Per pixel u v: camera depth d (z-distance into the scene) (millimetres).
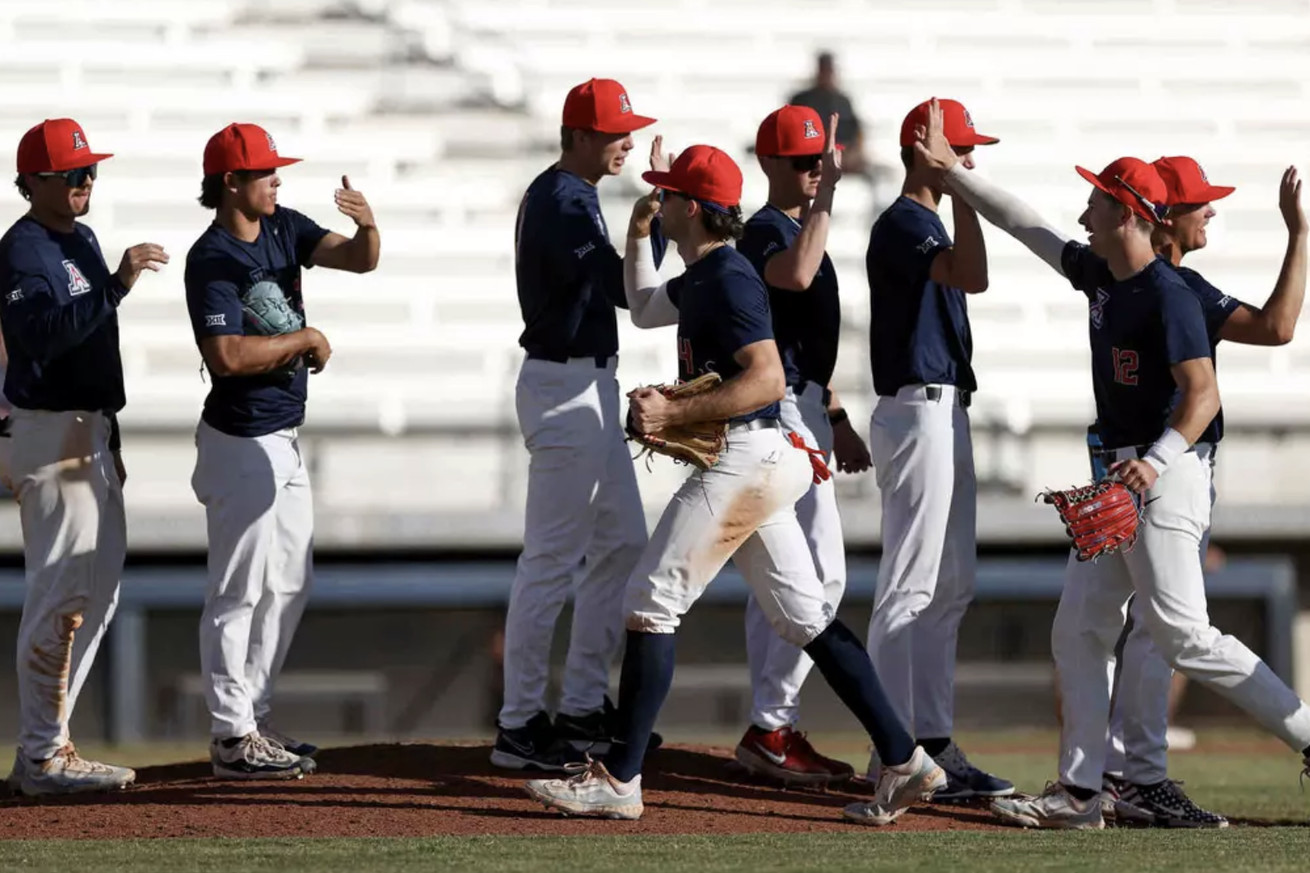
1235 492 45750
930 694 22000
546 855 16938
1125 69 53781
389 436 44281
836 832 19109
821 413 22234
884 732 19531
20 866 16406
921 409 21391
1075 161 51625
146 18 50656
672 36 52719
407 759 22578
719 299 18500
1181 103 53094
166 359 44688
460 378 45562
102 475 21609
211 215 47438
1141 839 18578
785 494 18797
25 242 21000
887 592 21562
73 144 21141
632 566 22562
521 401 22188
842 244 47906
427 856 16875
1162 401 19516
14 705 40281
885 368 21703
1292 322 20812
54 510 21328
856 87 52375
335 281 46719
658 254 22375
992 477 45500
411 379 45344
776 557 19094
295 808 19938
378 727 41125
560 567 22031
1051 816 19969
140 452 43594
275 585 22719
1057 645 20391
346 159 49125
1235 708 42000
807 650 19531
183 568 41375
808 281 20359
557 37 52125
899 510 21578
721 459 18609
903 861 16562
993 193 20797
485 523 41094
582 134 21859
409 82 50625
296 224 22422
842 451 24266
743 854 17047
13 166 47406
